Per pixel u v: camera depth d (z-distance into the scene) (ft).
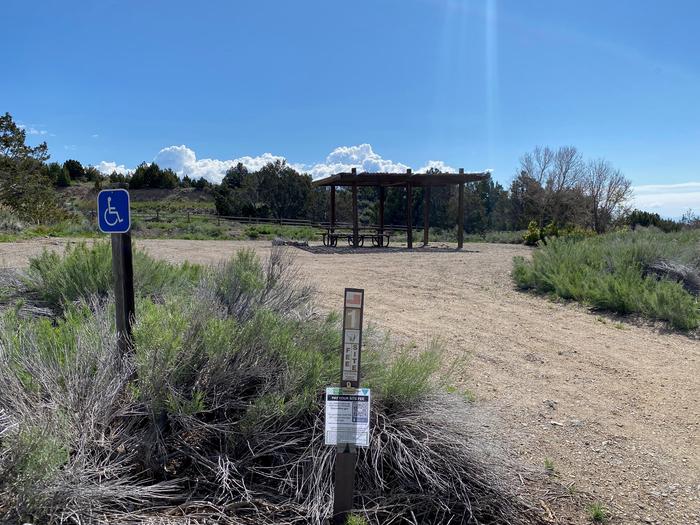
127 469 9.12
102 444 9.25
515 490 10.55
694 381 17.99
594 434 13.84
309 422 10.73
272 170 186.09
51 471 7.86
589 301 29.63
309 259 49.14
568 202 124.77
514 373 18.24
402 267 43.78
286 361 11.09
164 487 9.18
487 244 81.82
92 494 8.32
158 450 9.66
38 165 89.30
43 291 19.08
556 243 41.70
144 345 10.27
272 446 10.12
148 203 207.21
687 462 12.60
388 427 10.72
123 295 11.51
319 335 13.12
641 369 19.15
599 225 118.21
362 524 8.84
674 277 33.04
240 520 8.87
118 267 11.46
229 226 108.58
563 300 30.76
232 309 14.40
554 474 11.72
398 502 9.82
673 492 11.28
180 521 8.56
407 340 21.21
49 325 12.43
